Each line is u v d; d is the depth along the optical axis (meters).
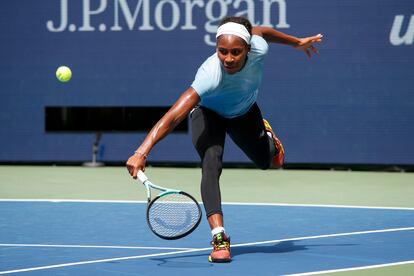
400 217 26.94
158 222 18.41
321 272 17.89
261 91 41.41
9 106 43.47
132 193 33.62
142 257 19.92
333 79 40.88
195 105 18.66
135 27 42.19
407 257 19.77
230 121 20.11
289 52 41.06
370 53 40.53
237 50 18.08
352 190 34.84
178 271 18.06
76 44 42.69
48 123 43.62
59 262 19.27
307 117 41.19
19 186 36.00
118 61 42.47
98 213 27.83
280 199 31.81
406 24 40.22
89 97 42.75
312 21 40.81
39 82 43.12
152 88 42.28
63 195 32.94
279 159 21.53
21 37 43.06
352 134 40.97
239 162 42.41
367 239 22.58
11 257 19.94
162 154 42.62
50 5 42.78
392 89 40.50
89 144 43.50
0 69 43.34
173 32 41.97
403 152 40.62
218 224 19.05
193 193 33.53
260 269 18.23
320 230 24.22
